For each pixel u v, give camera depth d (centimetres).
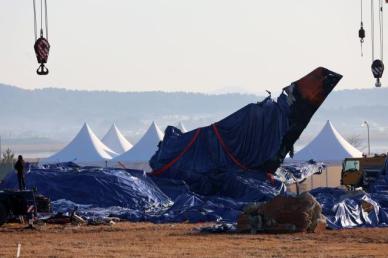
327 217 8594
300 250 6825
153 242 7438
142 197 10944
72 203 10575
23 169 10131
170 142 12300
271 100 12288
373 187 11506
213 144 12200
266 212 8088
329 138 16850
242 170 12062
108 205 10794
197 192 11931
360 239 7588
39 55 9300
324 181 16088
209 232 8131
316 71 12138
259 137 12194
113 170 11388
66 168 11594
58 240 7669
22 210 8600
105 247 7100
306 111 12150
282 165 13225
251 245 7169
